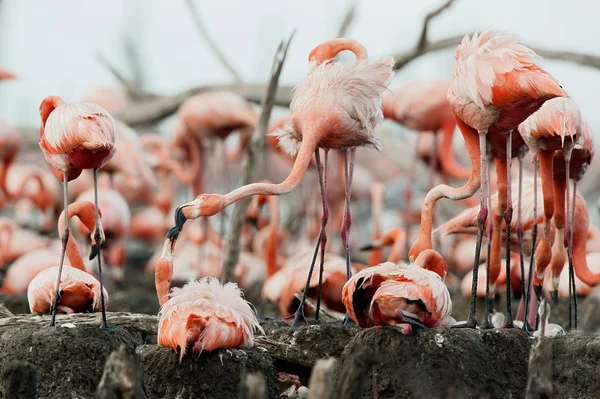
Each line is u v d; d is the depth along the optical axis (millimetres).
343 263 13602
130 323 10875
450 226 13031
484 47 10047
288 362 10797
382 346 9602
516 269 14820
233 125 22000
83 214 11891
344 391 7973
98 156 10242
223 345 9578
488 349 9812
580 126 10719
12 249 22594
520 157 11570
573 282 11477
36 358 10141
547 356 8227
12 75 25828
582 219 12352
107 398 7809
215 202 10508
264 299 17859
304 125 11086
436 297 9336
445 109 19891
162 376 9680
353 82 11062
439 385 9453
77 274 11320
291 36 16250
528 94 9742
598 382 9594
